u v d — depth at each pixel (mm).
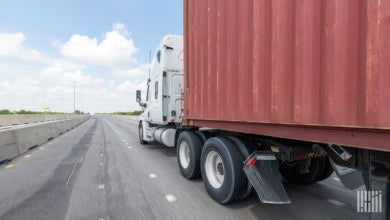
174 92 6508
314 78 1916
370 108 1513
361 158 2043
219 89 3330
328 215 2879
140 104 9031
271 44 2381
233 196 3078
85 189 3883
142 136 9141
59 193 3689
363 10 1553
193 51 4141
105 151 7703
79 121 26844
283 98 2240
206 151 3670
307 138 2055
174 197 3516
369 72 1517
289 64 2166
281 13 2252
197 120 4109
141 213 2949
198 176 4336
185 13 4387
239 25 2879
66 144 9430
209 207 3139
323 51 1837
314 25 1911
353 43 1614
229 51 3080
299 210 3025
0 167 5469
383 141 1485
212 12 3479
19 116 23266
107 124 26188
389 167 1750
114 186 4035
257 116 2592
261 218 2805
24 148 7520
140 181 4344
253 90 2650
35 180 4398
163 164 5777
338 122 1725
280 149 2959
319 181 4074
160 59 6602
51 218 2834
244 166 2969
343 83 1684
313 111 1928
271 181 2811
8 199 3451
